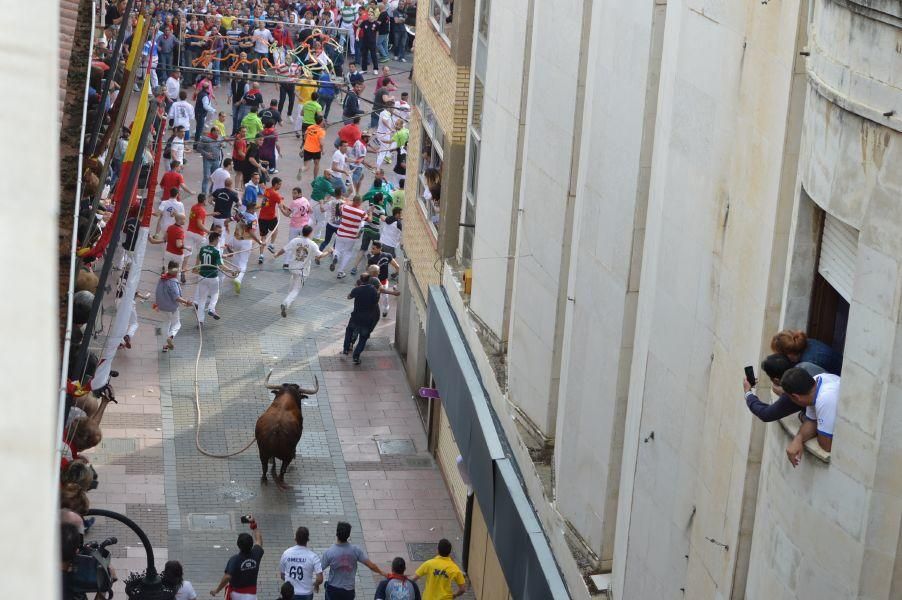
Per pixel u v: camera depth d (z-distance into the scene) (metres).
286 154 38.25
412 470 21.92
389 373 25.27
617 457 12.62
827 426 7.66
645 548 11.52
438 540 19.95
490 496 16.48
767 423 8.61
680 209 10.56
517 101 16.89
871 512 7.41
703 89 10.02
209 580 18.22
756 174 8.94
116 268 22.70
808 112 7.84
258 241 28.50
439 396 20.31
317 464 21.78
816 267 8.20
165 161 35.72
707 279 9.97
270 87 43.94
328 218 30.47
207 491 20.56
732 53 9.44
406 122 35.69
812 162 7.76
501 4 17.50
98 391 16.67
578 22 13.96
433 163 22.31
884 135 7.04
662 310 11.00
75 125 15.48
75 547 11.95
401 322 25.69
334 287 29.09
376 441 22.78
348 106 39.72
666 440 10.93
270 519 20.02
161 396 23.41
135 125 13.87
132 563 18.38
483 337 18.55
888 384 7.17
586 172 13.26
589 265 13.20
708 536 9.93
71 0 17.53
